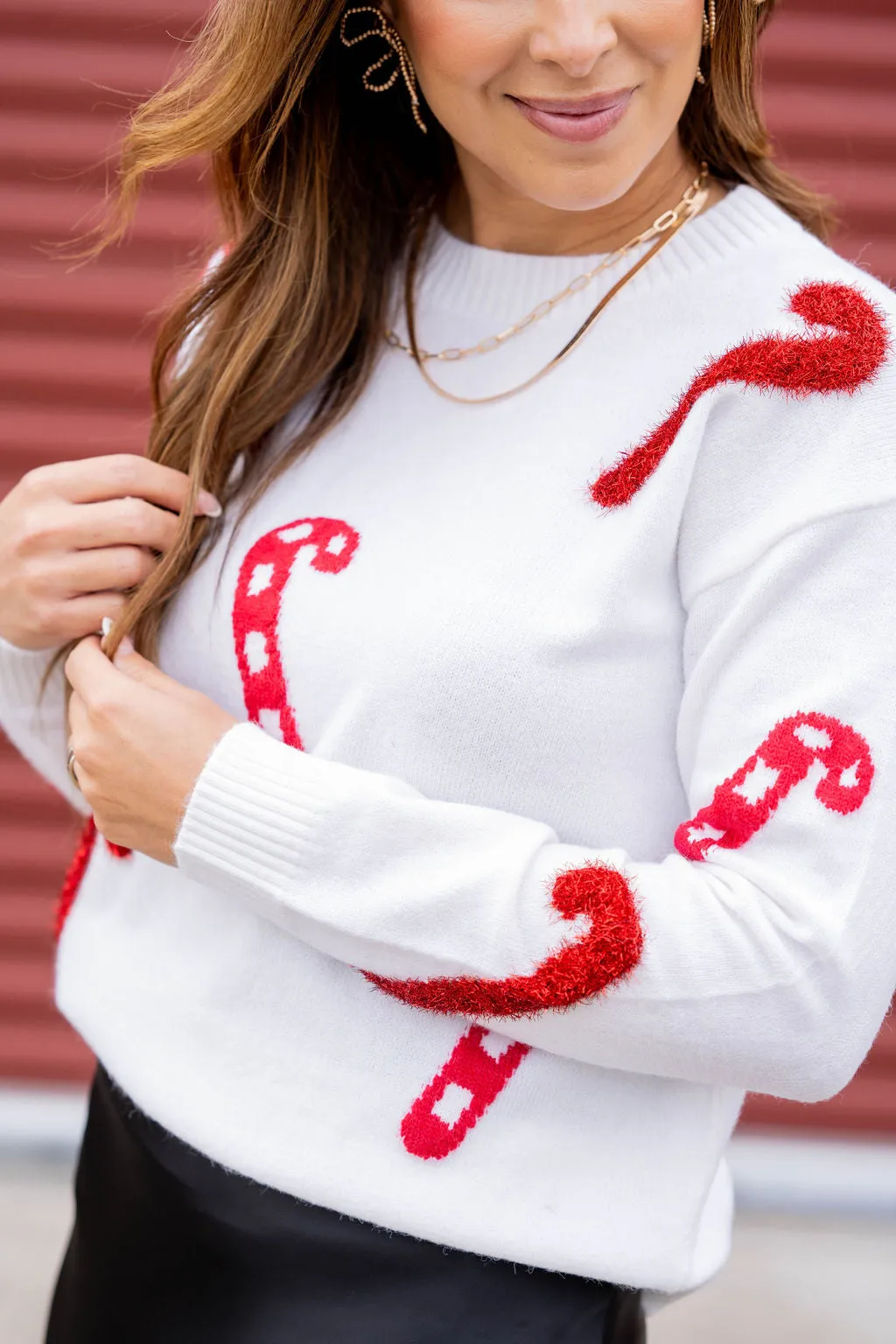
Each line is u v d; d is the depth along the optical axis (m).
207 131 1.37
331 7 1.33
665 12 1.13
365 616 1.23
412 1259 1.19
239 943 1.27
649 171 1.29
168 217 2.89
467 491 1.26
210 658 1.34
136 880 1.39
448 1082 1.18
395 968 1.14
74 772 1.37
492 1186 1.17
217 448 1.44
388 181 1.49
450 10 1.16
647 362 1.23
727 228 1.25
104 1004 1.37
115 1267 1.37
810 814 1.04
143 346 2.95
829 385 1.09
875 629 1.05
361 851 1.14
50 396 2.98
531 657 1.16
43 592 1.39
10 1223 2.76
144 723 1.23
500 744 1.17
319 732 1.25
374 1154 1.19
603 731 1.17
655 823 1.21
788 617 1.08
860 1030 1.08
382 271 1.46
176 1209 1.29
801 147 2.82
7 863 3.05
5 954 3.07
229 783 1.19
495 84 1.18
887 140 2.80
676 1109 1.20
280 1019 1.24
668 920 1.07
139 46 2.83
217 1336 1.25
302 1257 1.21
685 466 1.14
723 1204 1.38
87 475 1.39
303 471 1.38
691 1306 2.58
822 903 1.04
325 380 1.45
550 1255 1.16
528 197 1.31
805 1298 2.62
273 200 1.45
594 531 1.18
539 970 1.08
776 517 1.09
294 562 1.30
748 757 1.08
